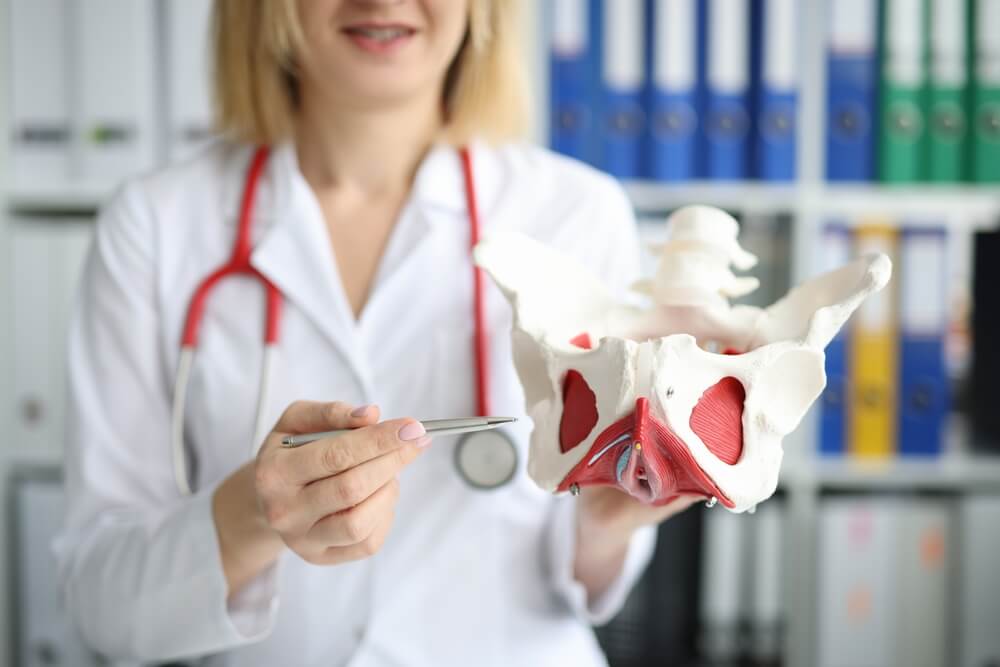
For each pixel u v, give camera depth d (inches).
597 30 61.6
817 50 62.1
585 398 24.3
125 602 32.0
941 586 64.7
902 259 63.8
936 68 62.4
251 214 37.5
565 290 26.7
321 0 32.4
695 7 61.6
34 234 62.4
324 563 27.3
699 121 62.3
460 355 36.4
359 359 35.6
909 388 64.7
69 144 61.9
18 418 63.3
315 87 36.8
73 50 61.2
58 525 62.9
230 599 32.1
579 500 34.8
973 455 66.9
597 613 38.9
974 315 70.9
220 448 35.7
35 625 63.4
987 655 64.2
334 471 25.3
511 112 39.9
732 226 26.4
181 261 37.2
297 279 36.1
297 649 35.5
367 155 37.5
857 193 62.9
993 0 62.4
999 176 63.1
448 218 37.8
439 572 35.8
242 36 38.1
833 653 64.5
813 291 25.5
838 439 65.0
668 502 32.4
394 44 33.3
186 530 31.4
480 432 34.6
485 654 36.0
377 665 35.1
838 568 64.1
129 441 36.6
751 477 23.9
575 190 38.8
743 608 64.3
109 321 36.7
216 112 40.4
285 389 35.9
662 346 23.5
